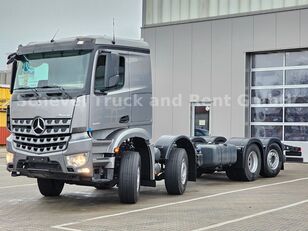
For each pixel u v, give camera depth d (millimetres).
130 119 9484
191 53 20875
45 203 9672
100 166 8906
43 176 8883
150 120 9977
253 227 7387
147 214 8414
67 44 9023
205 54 20547
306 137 18625
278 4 19094
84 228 7285
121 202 9570
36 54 9273
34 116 8859
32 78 9172
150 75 9969
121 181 9344
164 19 21688
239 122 19703
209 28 20469
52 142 8672
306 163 18344
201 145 12438
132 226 7438
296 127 18828
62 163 8562
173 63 21312
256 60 19828
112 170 8992
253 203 9555
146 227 7371
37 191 11312
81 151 8531
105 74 8812
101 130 8922
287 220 7906
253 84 19875
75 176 8625
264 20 19266
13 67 9531
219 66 20219
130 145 9797
